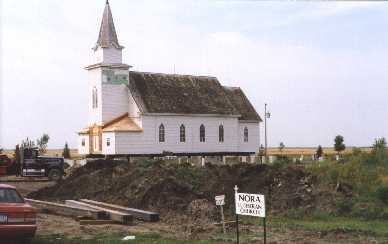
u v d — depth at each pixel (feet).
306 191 87.81
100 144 219.41
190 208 82.17
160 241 55.06
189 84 244.63
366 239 57.31
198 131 232.94
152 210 85.20
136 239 56.44
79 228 66.49
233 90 266.57
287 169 97.04
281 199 86.28
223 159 167.43
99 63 222.89
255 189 91.66
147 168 106.52
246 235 59.98
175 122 225.97
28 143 226.99
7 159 163.22
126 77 226.79
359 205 81.20
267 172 96.99
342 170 97.25
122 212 76.07
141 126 216.33
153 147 218.59
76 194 108.88
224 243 53.78
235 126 245.86
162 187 91.09
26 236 49.73
